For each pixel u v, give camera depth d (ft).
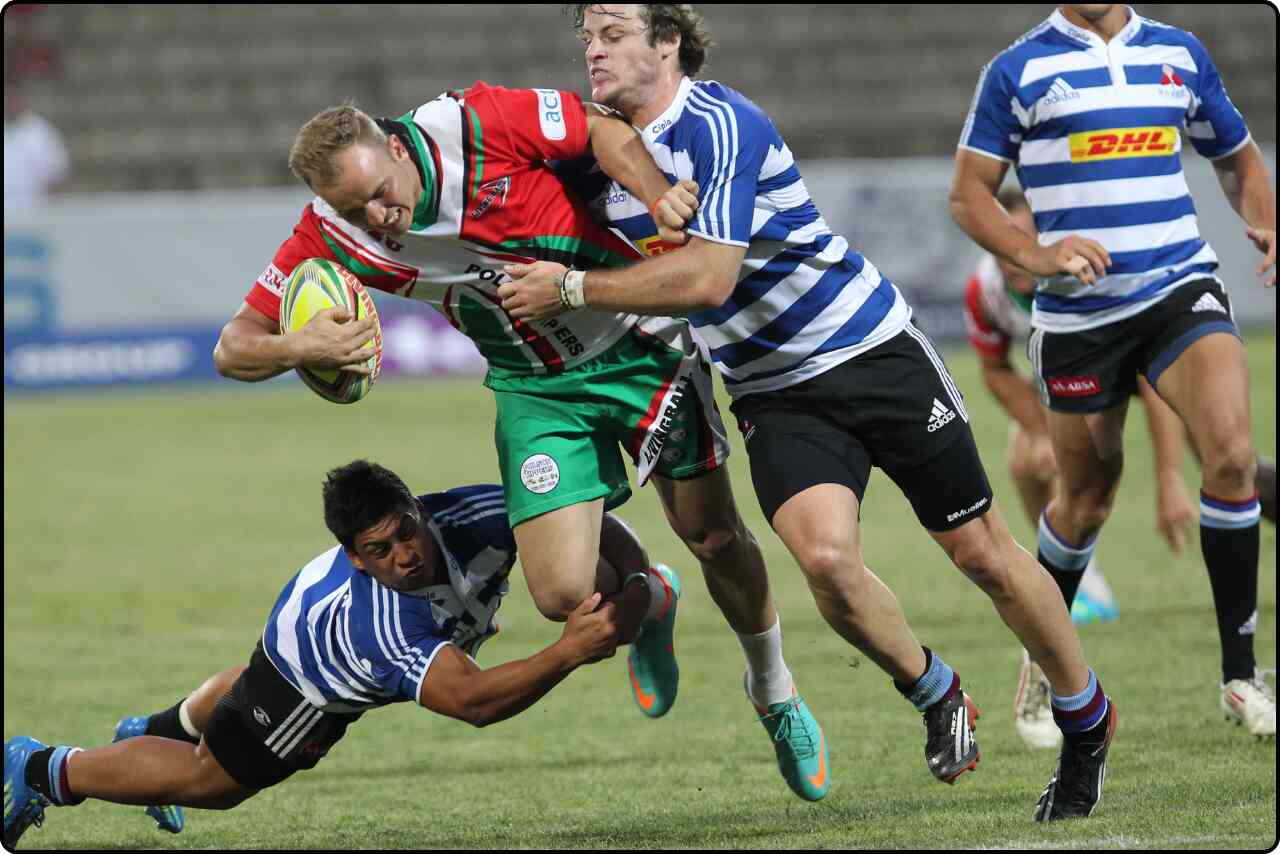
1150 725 60.70
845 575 47.29
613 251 50.06
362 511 45.70
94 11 266.57
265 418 180.14
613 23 47.09
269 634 48.19
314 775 61.00
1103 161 58.03
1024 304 74.08
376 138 44.57
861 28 258.98
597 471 51.47
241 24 265.13
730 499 53.01
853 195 201.57
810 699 68.54
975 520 49.26
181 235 206.80
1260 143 240.94
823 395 48.85
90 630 88.22
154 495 134.62
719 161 46.19
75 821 56.54
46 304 206.49
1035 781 54.75
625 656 81.20
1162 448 70.03
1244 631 57.88
